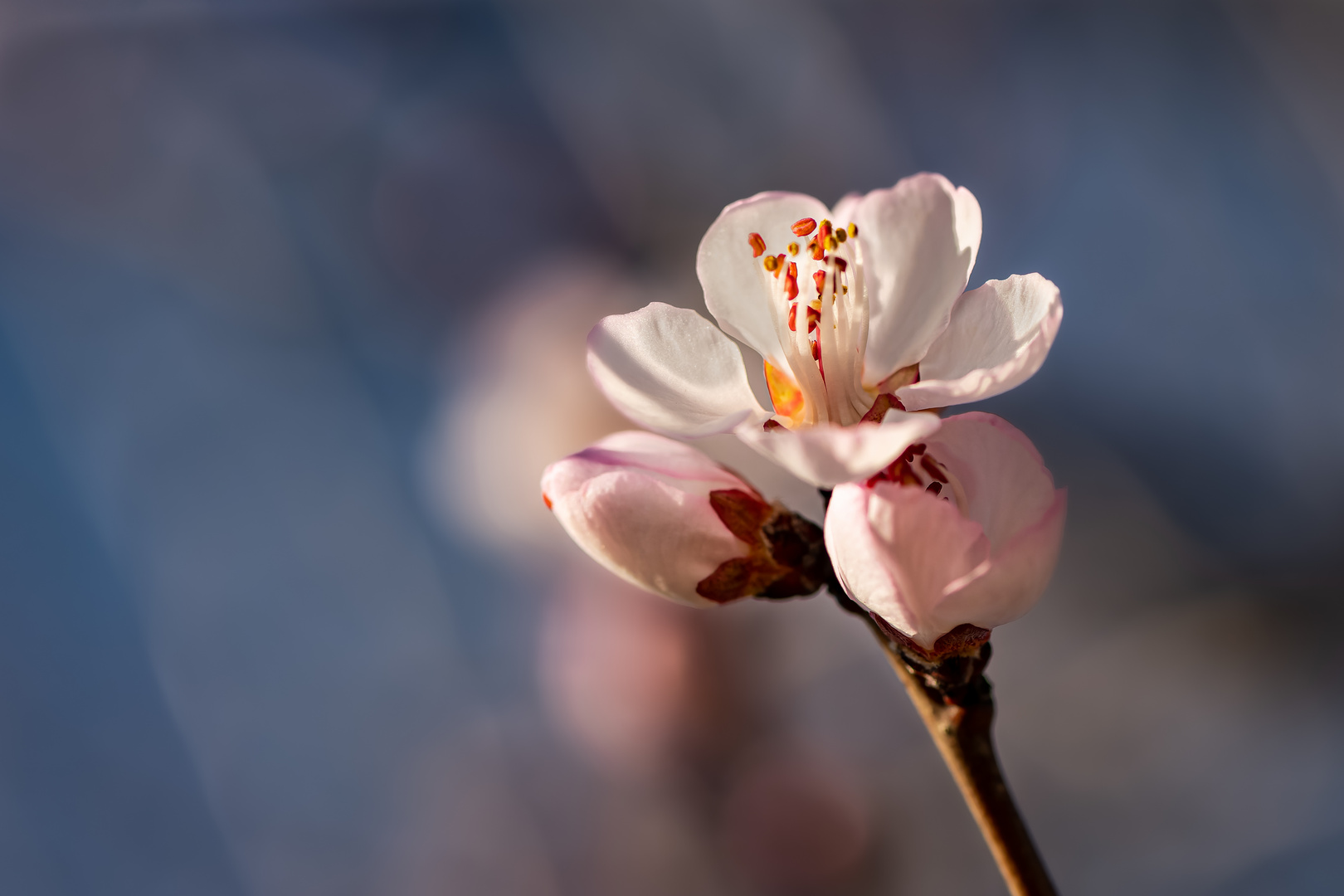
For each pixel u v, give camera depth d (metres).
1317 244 0.66
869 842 0.53
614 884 0.55
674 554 0.23
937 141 0.71
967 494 0.23
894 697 0.55
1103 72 0.70
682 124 0.68
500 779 0.67
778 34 0.70
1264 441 0.63
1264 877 0.57
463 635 0.74
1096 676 0.63
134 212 0.81
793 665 0.54
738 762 0.53
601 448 0.24
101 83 0.78
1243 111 0.68
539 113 0.70
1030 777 0.63
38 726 0.78
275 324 0.84
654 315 0.23
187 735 0.79
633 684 0.52
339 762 0.76
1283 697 0.60
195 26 0.78
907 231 0.24
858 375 0.23
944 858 0.53
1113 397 0.65
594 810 0.58
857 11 0.70
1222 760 0.60
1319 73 0.66
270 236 0.79
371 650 0.78
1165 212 0.69
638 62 0.69
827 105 0.70
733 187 0.67
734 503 0.24
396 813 0.74
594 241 0.64
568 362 0.55
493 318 0.62
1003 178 0.71
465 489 0.63
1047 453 0.65
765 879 0.52
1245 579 0.61
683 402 0.23
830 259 0.24
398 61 0.73
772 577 0.24
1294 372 0.64
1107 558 0.63
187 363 0.85
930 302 0.23
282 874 0.75
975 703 0.23
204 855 0.77
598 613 0.54
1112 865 0.60
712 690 0.52
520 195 0.67
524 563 0.61
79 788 0.78
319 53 0.77
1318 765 0.59
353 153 0.76
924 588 0.22
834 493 0.23
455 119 0.70
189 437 0.85
